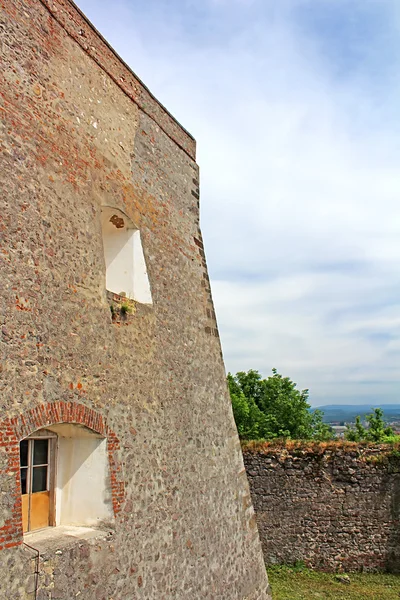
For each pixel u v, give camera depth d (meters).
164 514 7.31
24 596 4.81
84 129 7.28
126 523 6.45
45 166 6.30
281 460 15.30
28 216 5.84
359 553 14.44
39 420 5.45
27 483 5.81
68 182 6.69
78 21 7.52
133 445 6.95
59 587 5.22
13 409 5.14
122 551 6.25
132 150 8.52
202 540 8.15
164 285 8.74
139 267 8.15
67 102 7.00
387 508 14.56
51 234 6.16
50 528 6.02
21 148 5.93
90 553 5.72
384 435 24.28
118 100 8.34
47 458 6.16
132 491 6.71
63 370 5.93
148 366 7.71
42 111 6.45
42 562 5.07
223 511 9.05
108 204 7.56
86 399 6.23
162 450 7.62
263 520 15.08
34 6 6.61
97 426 6.34
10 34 6.12
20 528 4.90
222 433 9.70
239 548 9.28
